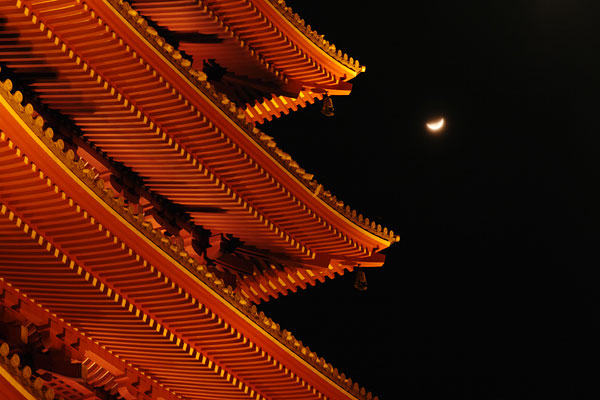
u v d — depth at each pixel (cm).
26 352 2145
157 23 2988
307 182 2855
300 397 2686
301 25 3066
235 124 2594
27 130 1805
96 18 2203
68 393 2431
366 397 2800
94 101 2394
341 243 3052
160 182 2709
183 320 2347
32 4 2153
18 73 2344
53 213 1970
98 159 2562
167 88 2408
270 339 2497
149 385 2539
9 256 2055
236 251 2991
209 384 2567
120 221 2062
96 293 2167
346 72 3238
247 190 2788
